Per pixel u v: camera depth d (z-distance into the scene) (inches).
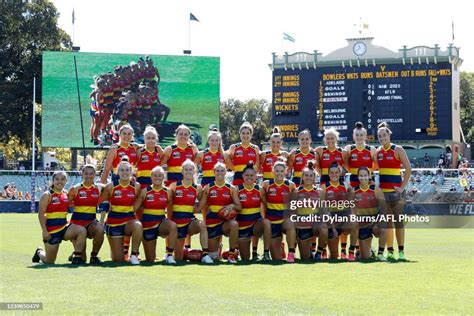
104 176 531.5
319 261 485.7
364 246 499.8
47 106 1569.9
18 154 2571.4
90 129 1578.5
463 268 434.3
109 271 418.0
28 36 2151.8
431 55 1491.1
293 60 1561.3
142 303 304.2
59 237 467.8
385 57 1510.8
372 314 281.4
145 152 537.6
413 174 1427.2
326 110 1535.4
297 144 1550.2
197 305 299.7
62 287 349.7
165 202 484.1
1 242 660.7
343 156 524.1
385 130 504.4
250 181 492.4
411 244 650.8
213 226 493.0
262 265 455.2
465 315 280.7
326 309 291.4
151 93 1593.3
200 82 1606.8
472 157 2320.4
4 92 2052.2
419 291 339.6
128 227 474.3
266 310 289.0
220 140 538.6
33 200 1529.3
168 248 473.4
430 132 1486.2
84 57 1576.0
